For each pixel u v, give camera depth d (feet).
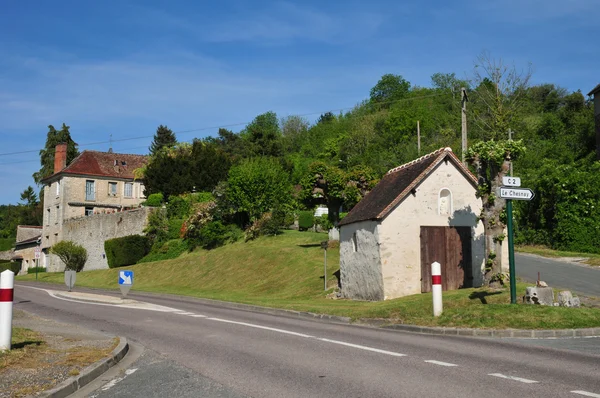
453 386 24.29
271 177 138.31
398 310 51.24
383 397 22.70
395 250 68.59
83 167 208.33
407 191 69.31
